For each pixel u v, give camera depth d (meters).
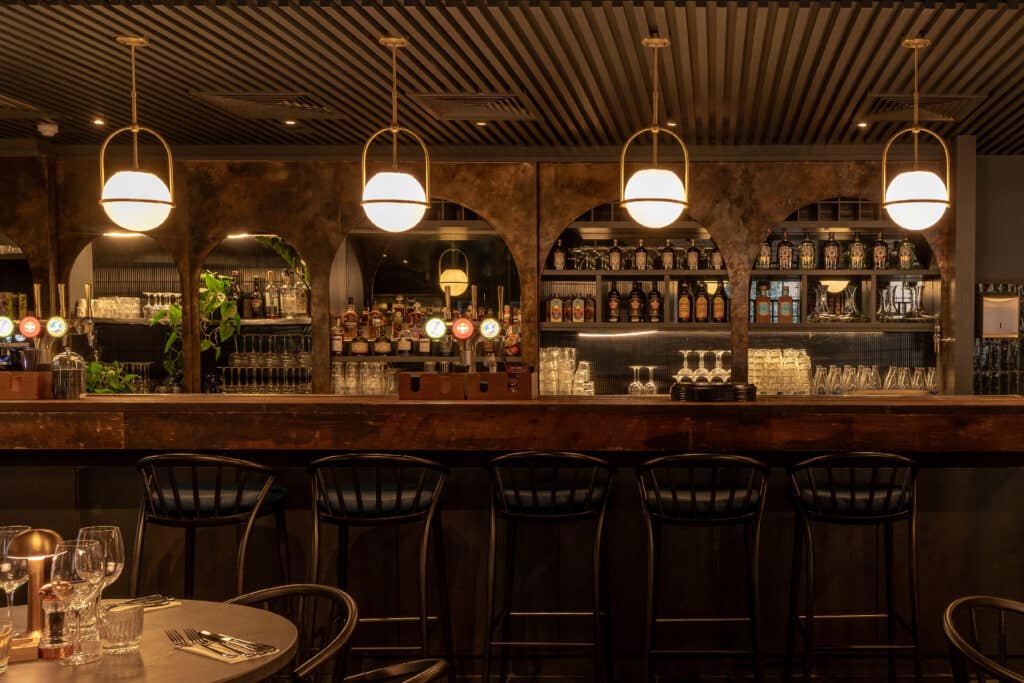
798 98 5.80
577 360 7.52
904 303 7.03
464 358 4.64
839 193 6.70
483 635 4.29
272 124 6.68
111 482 4.43
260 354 7.04
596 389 7.50
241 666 1.98
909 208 4.88
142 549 3.86
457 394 4.40
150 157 7.37
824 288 7.11
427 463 3.67
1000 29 4.54
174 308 7.24
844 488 3.95
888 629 3.95
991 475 4.23
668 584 4.24
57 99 6.05
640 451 4.14
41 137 7.09
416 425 4.16
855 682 4.23
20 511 4.43
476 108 5.95
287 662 2.10
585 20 4.50
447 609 4.02
